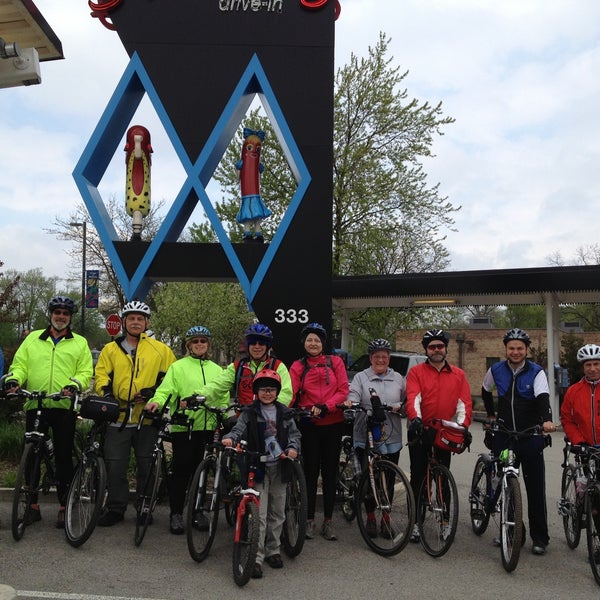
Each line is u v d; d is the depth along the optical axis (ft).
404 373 57.57
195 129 24.54
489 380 19.22
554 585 15.29
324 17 24.62
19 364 18.29
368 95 68.69
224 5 24.81
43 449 18.03
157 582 14.51
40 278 157.69
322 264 23.81
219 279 25.18
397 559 16.93
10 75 19.63
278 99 24.34
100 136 24.72
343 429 19.24
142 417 18.04
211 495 16.62
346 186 68.85
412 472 18.47
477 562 16.87
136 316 19.21
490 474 18.45
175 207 24.52
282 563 16.05
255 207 24.84
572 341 72.08
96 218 24.62
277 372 17.62
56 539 17.25
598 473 16.71
